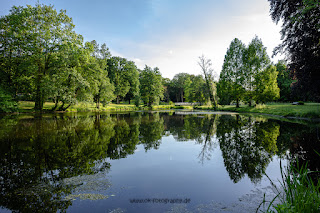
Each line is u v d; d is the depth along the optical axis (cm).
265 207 315
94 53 4262
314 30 1142
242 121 1633
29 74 2225
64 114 2325
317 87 1386
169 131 1165
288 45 1359
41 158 602
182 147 757
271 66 2888
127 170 501
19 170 496
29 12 2158
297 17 1115
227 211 303
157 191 379
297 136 901
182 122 1633
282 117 1920
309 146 710
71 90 2523
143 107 4631
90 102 2777
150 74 4819
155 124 1501
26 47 2123
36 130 1119
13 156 620
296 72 1390
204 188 393
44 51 2334
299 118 1706
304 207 231
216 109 3853
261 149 697
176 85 7675
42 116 1967
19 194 363
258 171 486
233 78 3391
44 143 806
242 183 416
